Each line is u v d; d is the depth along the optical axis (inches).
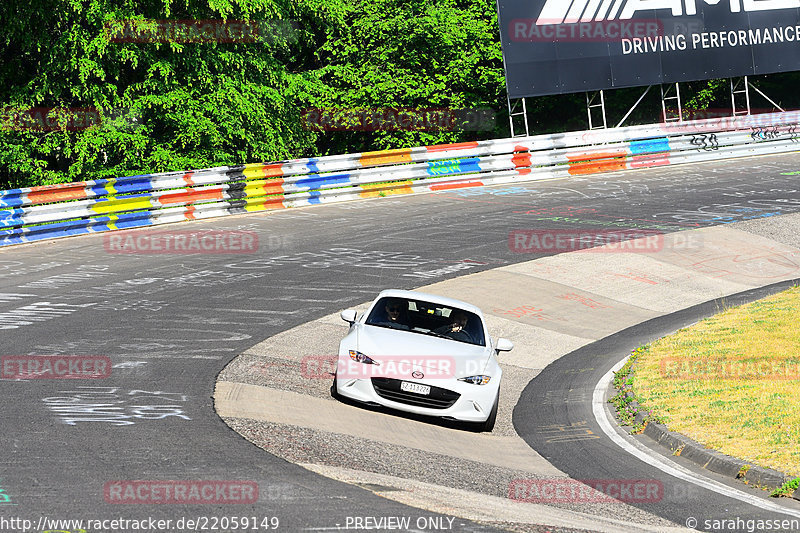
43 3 1213.1
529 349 688.4
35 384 448.5
